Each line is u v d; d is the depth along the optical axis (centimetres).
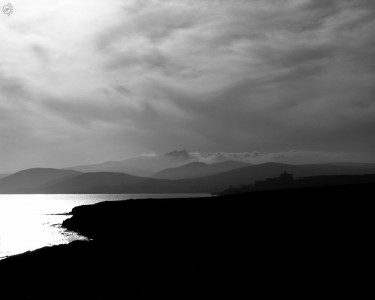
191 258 4141
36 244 7488
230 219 6550
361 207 5866
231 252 4206
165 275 3397
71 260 4428
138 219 8575
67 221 11925
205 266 3638
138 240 6059
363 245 3694
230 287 2806
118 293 2895
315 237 4316
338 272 2930
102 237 7581
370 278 2720
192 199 10788
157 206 9906
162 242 5606
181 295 2703
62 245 5794
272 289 2666
